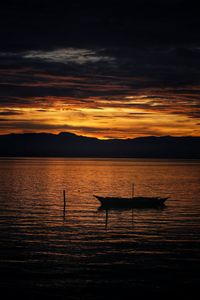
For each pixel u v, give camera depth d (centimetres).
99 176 13012
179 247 3259
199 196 7175
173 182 10562
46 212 5106
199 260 2895
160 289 2373
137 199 5766
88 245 3319
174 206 5866
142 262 2842
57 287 2380
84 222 4447
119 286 2405
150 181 10925
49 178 11606
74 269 2680
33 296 2256
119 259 2911
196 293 2323
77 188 8638
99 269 2691
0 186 8650
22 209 5309
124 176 13125
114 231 3925
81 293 2303
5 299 2214
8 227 4031
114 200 5706
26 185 9038
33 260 2862
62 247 3241
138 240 3519
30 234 3716
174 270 2680
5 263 2783
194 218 4762
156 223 4419
